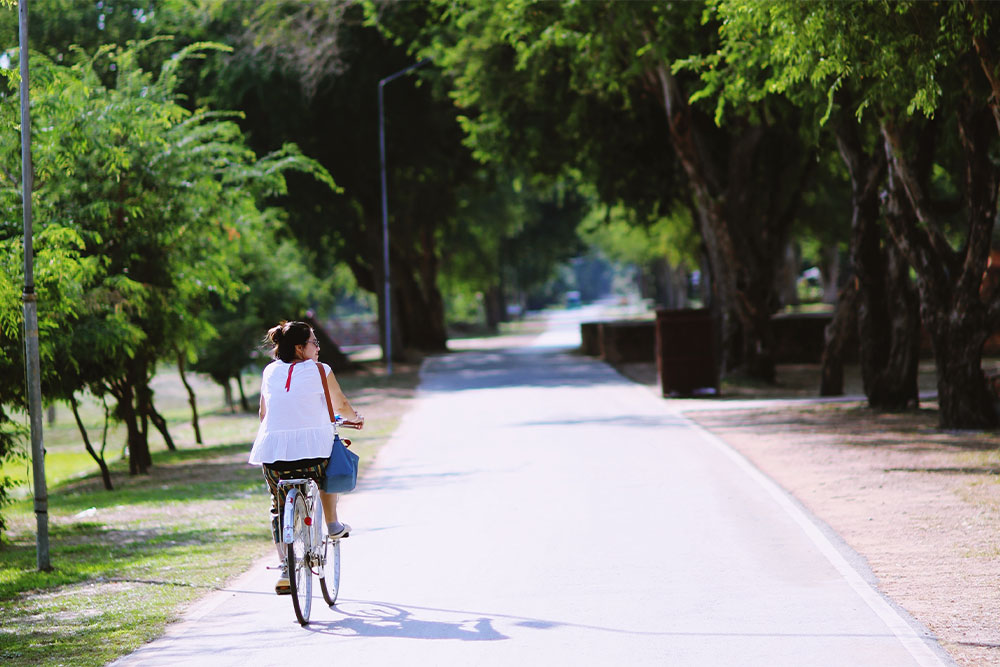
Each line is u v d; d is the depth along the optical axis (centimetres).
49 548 2091
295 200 7419
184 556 1861
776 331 7294
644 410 4312
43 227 2486
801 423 3622
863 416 3778
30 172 1873
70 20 4416
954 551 1630
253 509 2445
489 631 1261
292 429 1373
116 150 2853
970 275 3186
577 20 4062
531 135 6116
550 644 1196
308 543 1352
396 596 1464
